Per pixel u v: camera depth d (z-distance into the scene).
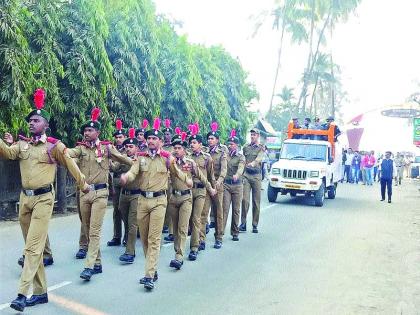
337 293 6.56
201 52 21.64
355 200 18.92
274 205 16.27
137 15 15.09
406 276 7.54
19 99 10.09
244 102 25.91
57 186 12.62
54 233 10.02
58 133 12.29
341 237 10.65
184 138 8.90
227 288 6.64
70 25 12.32
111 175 8.60
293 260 8.37
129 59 14.48
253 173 10.98
